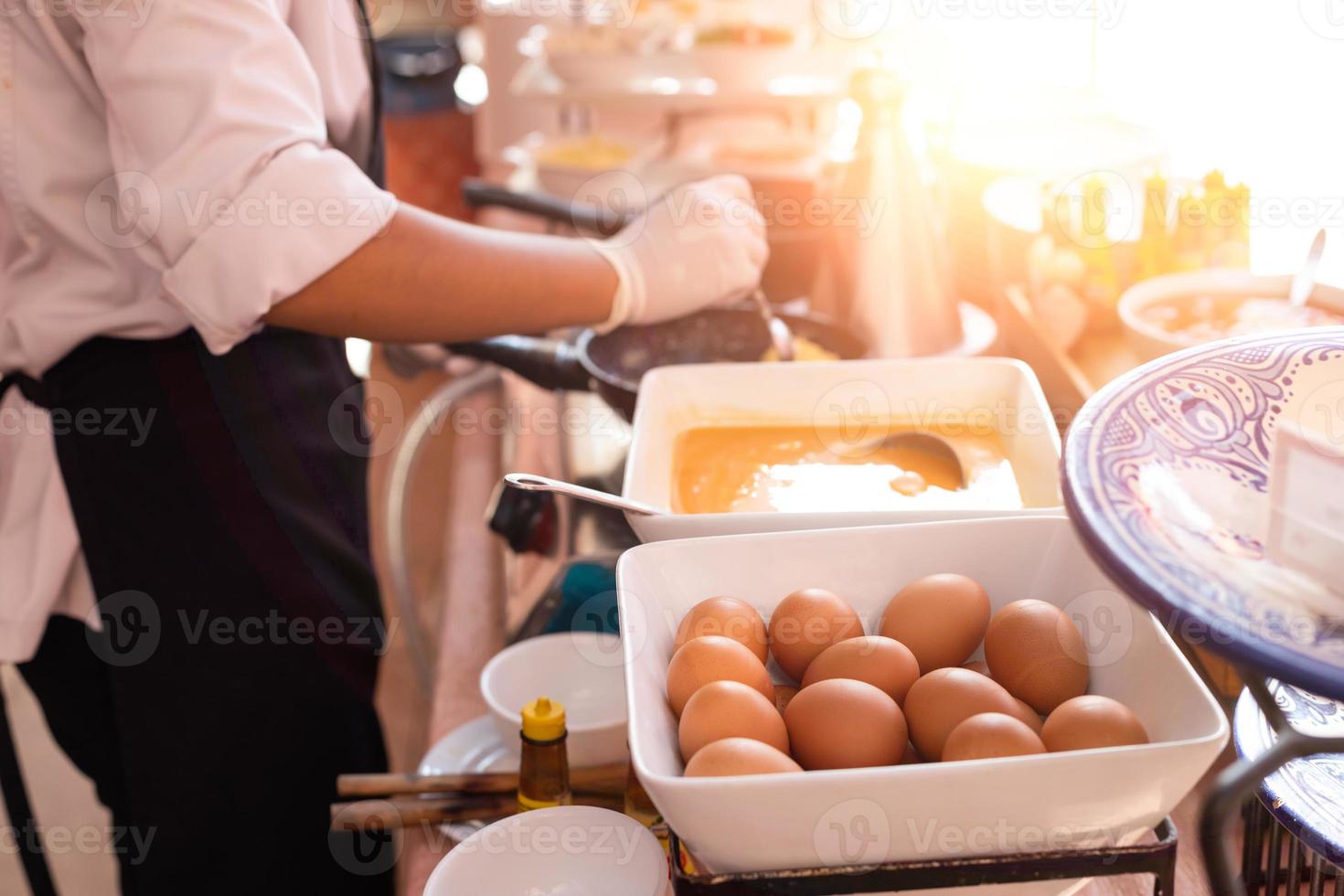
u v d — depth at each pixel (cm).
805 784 39
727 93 146
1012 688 48
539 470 109
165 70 72
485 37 218
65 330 90
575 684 80
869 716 45
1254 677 41
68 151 84
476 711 84
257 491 97
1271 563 40
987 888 42
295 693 103
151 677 100
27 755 184
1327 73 92
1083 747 42
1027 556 54
